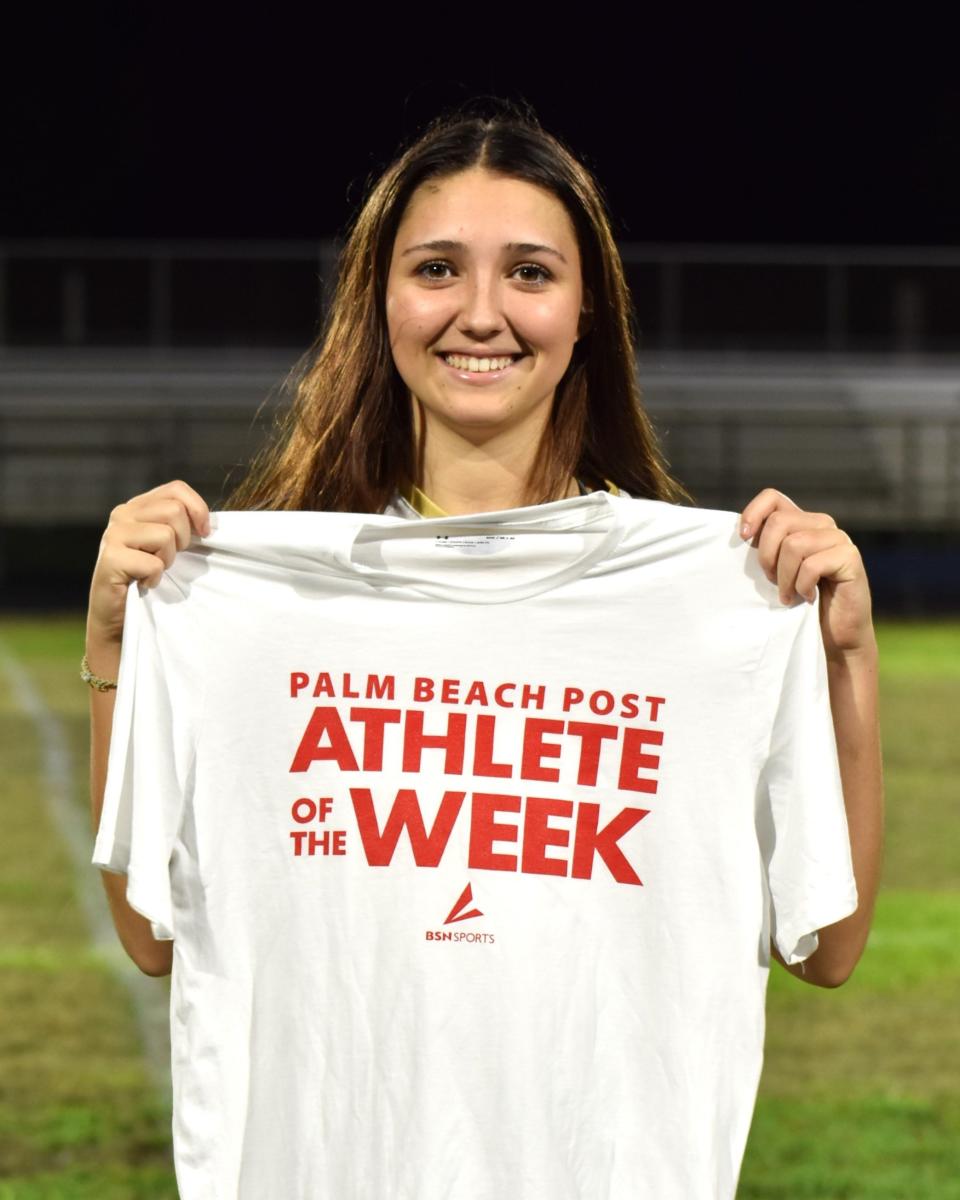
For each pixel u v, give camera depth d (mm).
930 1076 4836
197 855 2107
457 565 2145
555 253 2088
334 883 2066
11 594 16266
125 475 19062
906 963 5879
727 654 2131
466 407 2113
